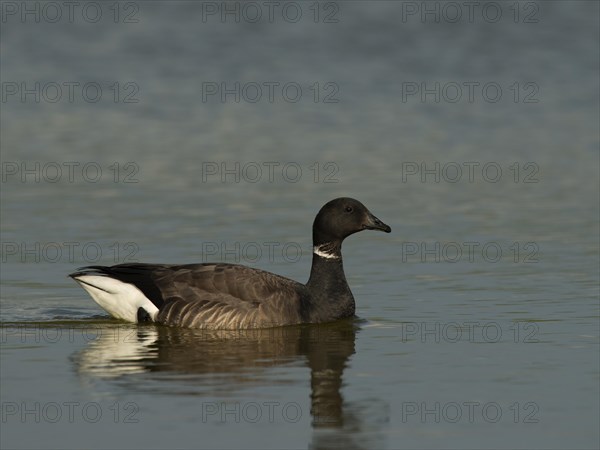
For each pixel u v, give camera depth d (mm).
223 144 36000
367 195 29828
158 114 40500
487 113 41281
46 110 40719
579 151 35531
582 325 18844
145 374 16094
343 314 19531
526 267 23094
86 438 13602
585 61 49094
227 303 18734
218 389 15344
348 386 15555
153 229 25953
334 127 38906
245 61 48938
